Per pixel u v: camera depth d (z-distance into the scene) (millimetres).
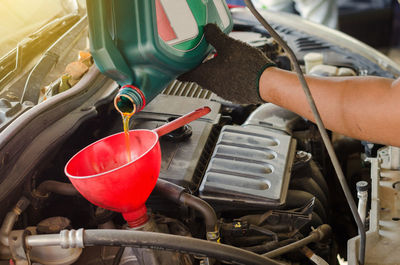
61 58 1585
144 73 1010
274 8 3906
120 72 982
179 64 1040
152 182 946
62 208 1292
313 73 1976
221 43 1045
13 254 971
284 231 1265
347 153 1921
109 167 1015
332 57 2170
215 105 1629
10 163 1058
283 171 1266
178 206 1212
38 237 957
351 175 1821
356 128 945
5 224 1022
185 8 1061
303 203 1350
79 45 1723
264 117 1642
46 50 1616
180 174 1253
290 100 998
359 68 2064
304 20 2531
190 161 1305
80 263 1146
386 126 905
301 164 1430
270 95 1021
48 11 1777
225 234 1235
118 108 970
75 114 1297
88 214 1258
